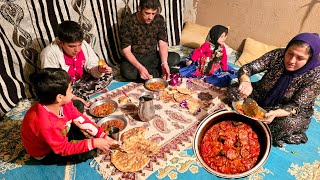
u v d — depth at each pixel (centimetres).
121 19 304
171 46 365
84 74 254
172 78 269
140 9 249
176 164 183
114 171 176
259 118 181
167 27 353
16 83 240
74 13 261
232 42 357
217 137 185
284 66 191
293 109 184
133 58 266
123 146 190
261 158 173
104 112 222
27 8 228
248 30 332
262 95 215
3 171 176
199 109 233
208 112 231
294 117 190
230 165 173
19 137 203
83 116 177
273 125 195
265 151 174
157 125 215
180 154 190
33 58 248
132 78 270
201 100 246
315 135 213
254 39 333
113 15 294
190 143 200
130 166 178
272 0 296
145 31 271
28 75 251
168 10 345
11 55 233
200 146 183
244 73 209
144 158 183
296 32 294
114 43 308
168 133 208
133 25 265
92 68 241
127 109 232
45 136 148
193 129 212
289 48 172
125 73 268
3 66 231
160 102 243
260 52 313
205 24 375
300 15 283
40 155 172
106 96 251
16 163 182
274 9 299
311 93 180
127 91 259
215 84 271
